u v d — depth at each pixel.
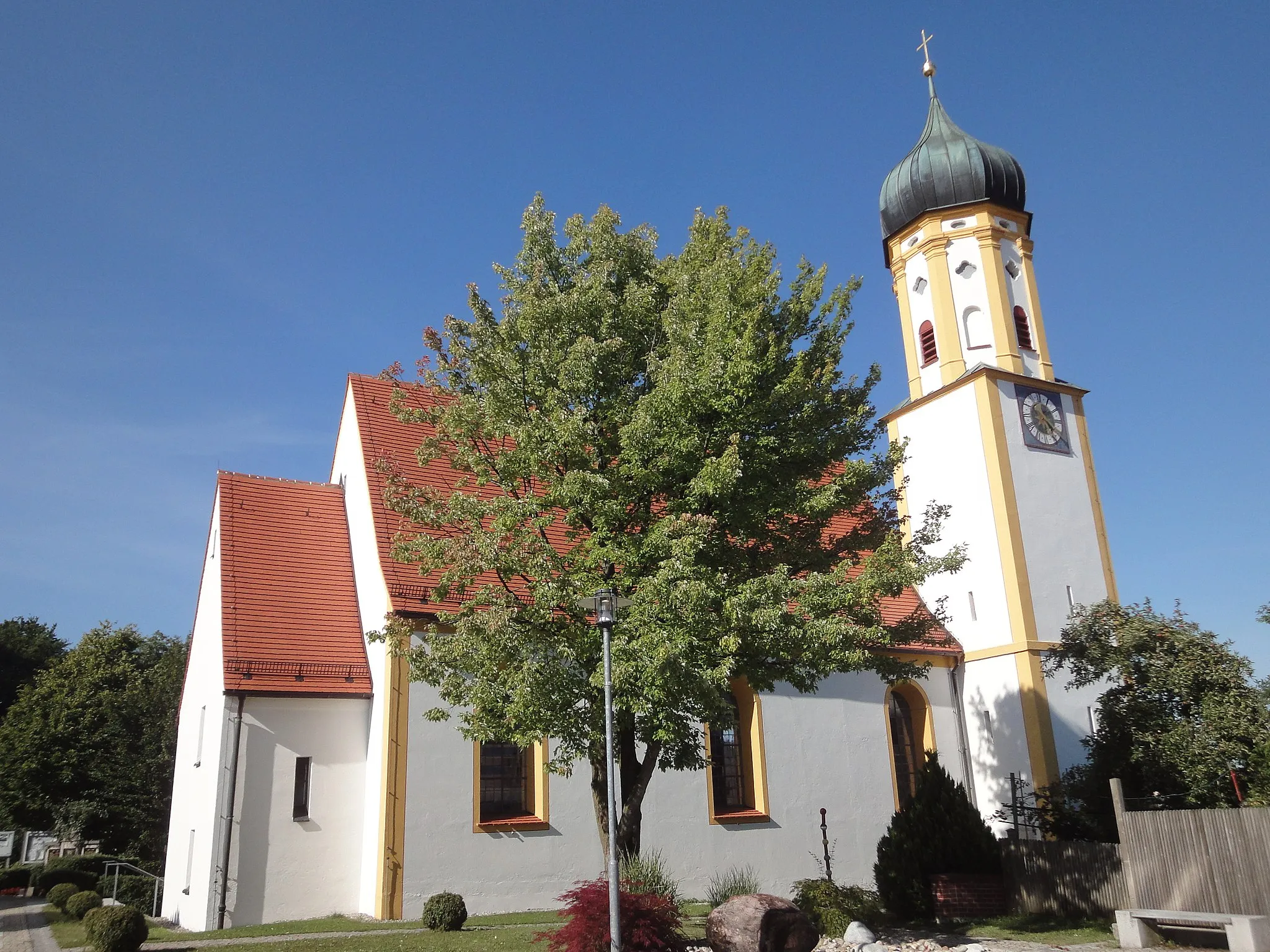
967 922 20.27
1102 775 23.03
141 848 40.19
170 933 19.28
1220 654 22.42
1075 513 31.25
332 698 22.78
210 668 24.72
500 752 23.05
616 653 14.57
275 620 23.72
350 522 26.58
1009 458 30.48
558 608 15.68
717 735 26.53
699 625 14.36
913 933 19.05
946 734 29.81
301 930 18.94
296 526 26.33
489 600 15.70
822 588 15.85
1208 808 21.09
